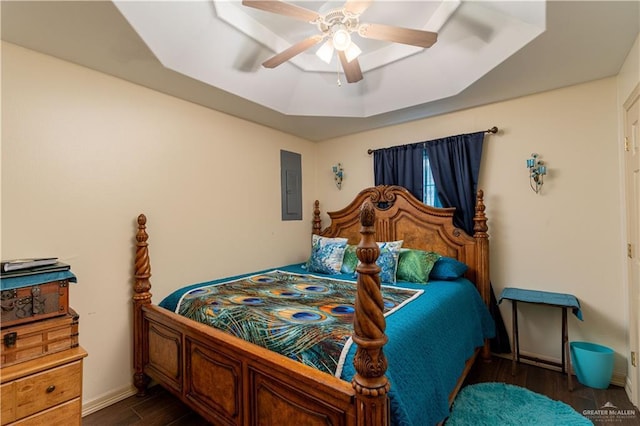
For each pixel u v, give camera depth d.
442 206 3.12
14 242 1.80
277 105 2.95
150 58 2.01
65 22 1.65
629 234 2.18
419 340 1.55
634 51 1.92
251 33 2.21
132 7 1.64
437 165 3.13
